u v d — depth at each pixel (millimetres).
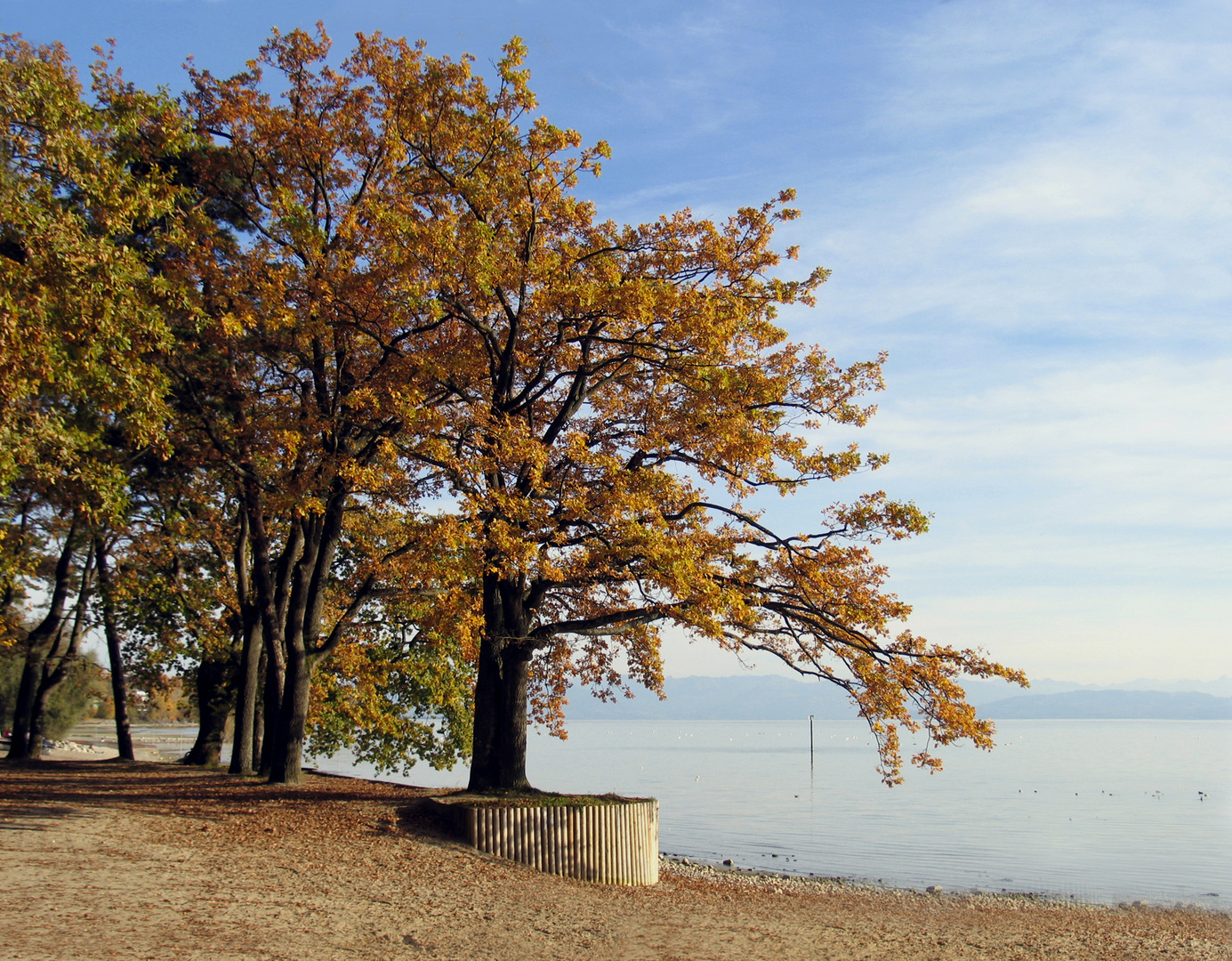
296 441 17734
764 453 17250
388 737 31953
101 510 15664
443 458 16219
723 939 12562
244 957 8797
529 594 20109
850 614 17797
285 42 21078
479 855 15148
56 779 23062
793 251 19906
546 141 18578
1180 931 20031
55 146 13398
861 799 61688
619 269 19109
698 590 15922
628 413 20188
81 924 9195
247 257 19250
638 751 157500
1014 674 17156
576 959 10445
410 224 16656
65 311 12867
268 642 23422
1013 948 15391
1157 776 93312
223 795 19547
